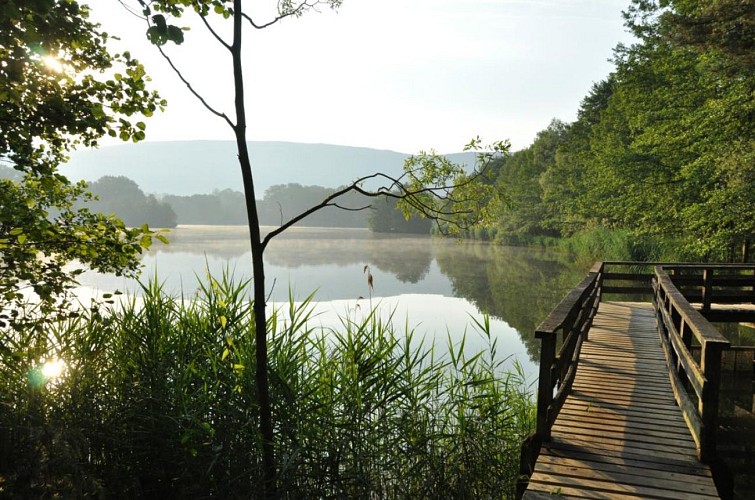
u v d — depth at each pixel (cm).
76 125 439
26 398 507
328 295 2317
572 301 648
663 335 848
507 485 539
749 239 1888
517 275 3177
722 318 1091
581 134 4875
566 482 425
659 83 2531
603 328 1025
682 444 496
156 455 518
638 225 2562
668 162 2369
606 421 551
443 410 587
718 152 1898
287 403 506
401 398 589
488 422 581
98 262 509
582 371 732
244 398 521
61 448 424
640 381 688
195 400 509
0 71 377
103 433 506
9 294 454
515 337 1478
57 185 522
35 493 391
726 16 1532
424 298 2259
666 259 2712
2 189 484
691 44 1622
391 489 519
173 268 3303
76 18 410
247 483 483
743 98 1773
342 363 560
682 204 2277
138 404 527
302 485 495
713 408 457
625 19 2528
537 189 6219
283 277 3030
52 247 475
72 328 587
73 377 539
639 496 404
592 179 3225
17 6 332
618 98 3294
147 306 579
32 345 552
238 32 437
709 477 434
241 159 443
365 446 522
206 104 433
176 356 559
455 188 499
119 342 593
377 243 7188
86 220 496
